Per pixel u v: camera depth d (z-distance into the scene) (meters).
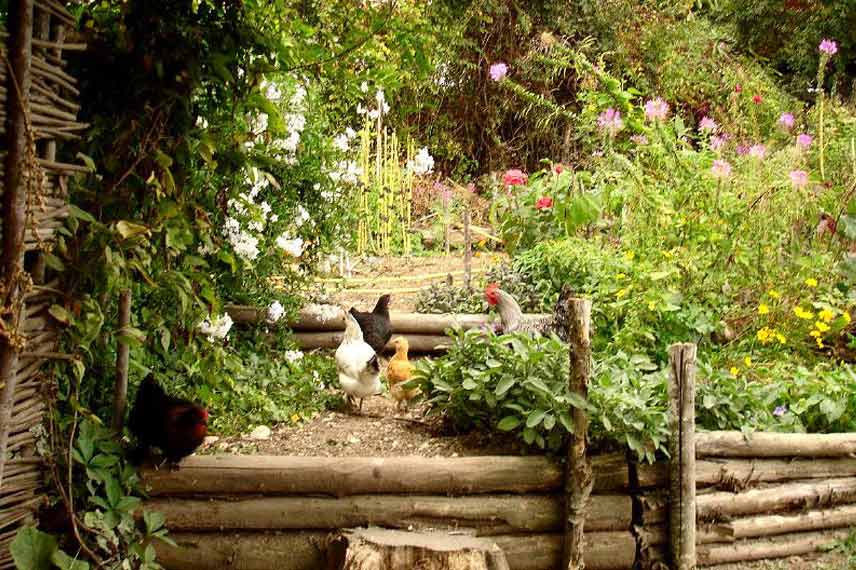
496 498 4.75
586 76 9.56
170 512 4.51
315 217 6.75
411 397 5.73
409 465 4.68
